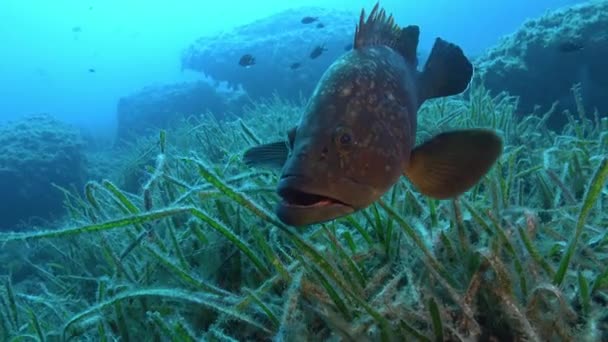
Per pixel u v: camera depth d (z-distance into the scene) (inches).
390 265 21.3
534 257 17.9
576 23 80.8
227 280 25.2
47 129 130.6
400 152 18.7
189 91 200.1
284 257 24.2
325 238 24.4
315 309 18.1
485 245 20.7
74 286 36.9
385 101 18.7
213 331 19.0
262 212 19.1
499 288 16.6
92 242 39.3
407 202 26.5
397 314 17.3
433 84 26.0
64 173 122.2
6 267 72.2
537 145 48.7
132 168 89.8
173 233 25.1
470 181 18.5
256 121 86.0
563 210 24.8
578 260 20.2
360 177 16.5
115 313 23.0
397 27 23.8
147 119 196.5
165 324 18.8
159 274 25.1
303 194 16.2
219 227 21.4
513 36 91.5
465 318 17.2
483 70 88.4
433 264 19.1
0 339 27.1
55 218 113.0
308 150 16.0
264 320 21.1
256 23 229.0
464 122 50.7
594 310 16.1
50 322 31.9
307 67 183.0
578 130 41.1
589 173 31.8
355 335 17.1
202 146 75.5
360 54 19.6
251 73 193.2
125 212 28.9
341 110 17.1
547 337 16.1
